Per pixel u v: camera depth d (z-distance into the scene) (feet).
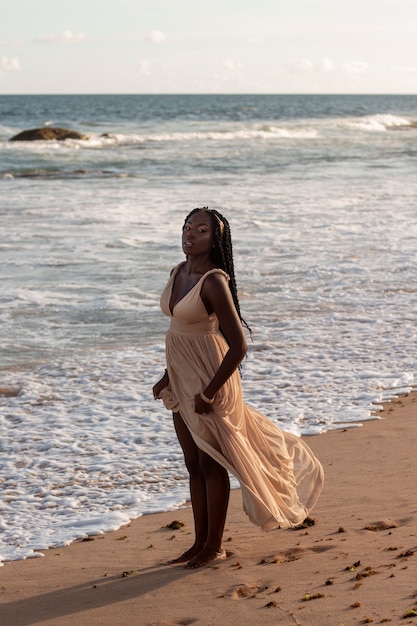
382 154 143.23
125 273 45.62
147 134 177.37
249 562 13.87
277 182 95.96
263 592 12.41
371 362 30.40
